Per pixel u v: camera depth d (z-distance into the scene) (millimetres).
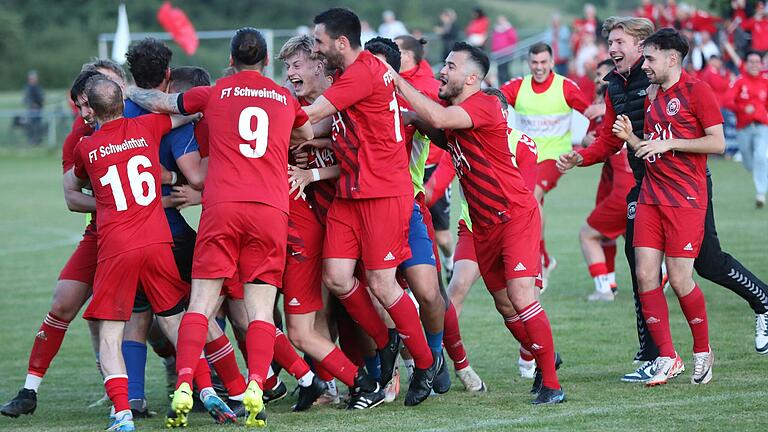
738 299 34812
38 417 23188
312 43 23312
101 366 21438
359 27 21641
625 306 34875
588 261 36031
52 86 170250
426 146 24625
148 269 21219
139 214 21156
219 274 20672
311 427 20766
